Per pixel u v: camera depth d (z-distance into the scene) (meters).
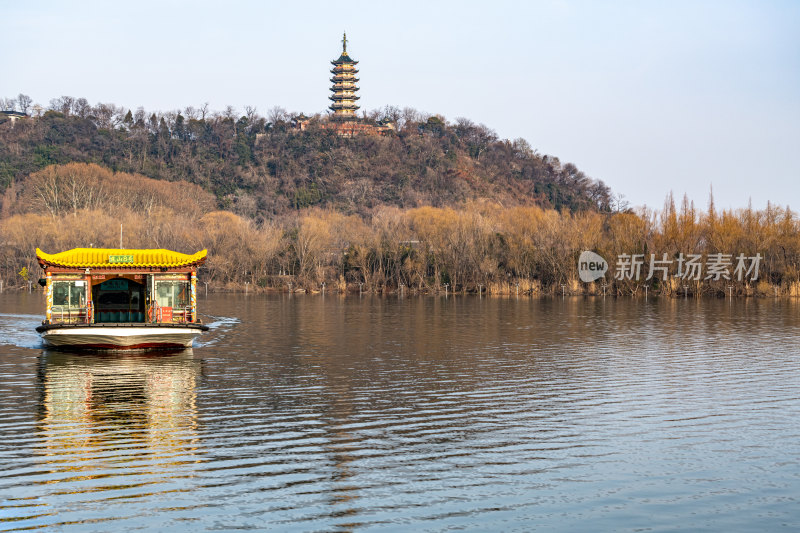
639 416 28.06
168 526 17.70
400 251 129.62
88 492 19.62
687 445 24.25
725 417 28.00
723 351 46.62
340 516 18.34
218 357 43.22
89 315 45.50
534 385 34.25
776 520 18.47
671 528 17.98
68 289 45.56
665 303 98.88
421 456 22.83
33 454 22.67
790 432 25.91
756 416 28.20
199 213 183.00
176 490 19.81
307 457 22.62
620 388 33.56
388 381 35.19
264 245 132.38
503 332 58.56
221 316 75.38
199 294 123.44
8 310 80.31
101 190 171.62
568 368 39.38
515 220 136.00
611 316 75.44
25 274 118.81
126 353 44.41
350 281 133.75
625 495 19.89
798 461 22.72
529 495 19.80
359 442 24.30
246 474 21.05
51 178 171.62
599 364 40.84
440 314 78.00
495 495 19.75
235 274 131.75
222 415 27.88
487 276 124.00
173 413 28.14
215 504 18.94
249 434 25.11
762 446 24.22
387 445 23.97
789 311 82.94
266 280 131.12
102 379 35.41
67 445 23.66
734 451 23.64
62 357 42.78
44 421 26.73
